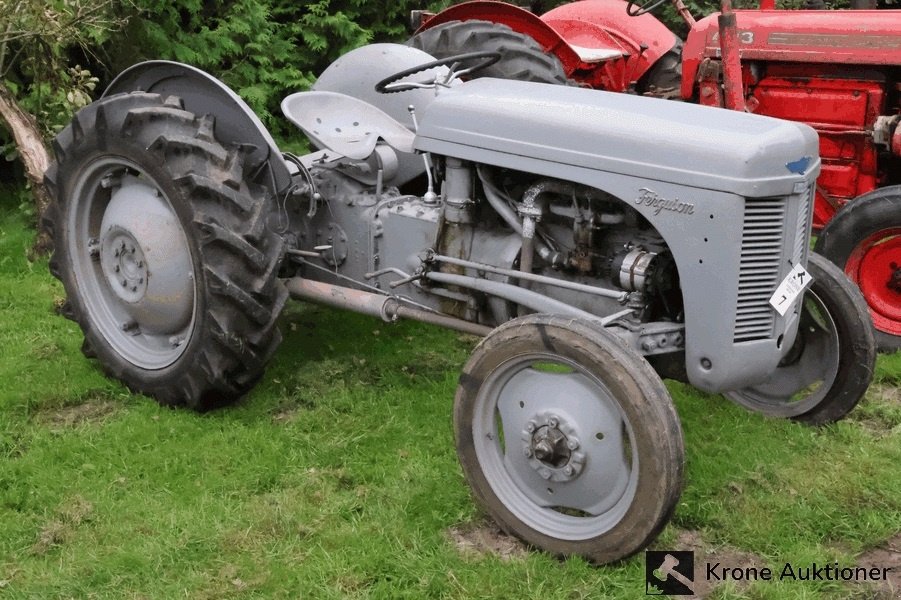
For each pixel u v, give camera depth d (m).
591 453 2.78
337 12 8.22
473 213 3.37
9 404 3.77
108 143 3.64
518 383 2.91
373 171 3.86
